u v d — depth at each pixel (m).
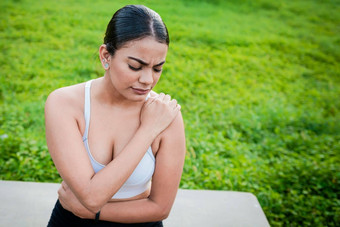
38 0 9.17
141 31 1.36
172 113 1.62
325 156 4.81
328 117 6.15
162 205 1.70
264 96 6.54
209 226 2.63
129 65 1.39
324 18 11.48
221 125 5.32
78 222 1.71
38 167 3.70
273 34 9.67
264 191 3.90
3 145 4.00
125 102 1.63
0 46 6.68
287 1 12.60
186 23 9.25
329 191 4.12
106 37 1.45
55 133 1.52
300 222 3.64
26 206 2.63
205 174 3.94
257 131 5.39
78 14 8.54
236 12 11.05
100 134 1.62
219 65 7.42
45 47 6.89
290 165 4.49
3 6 8.43
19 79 5.78
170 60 7.13
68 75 6.03
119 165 1.48
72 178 1.47
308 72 7.88
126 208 1.66
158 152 1.66
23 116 4.79
